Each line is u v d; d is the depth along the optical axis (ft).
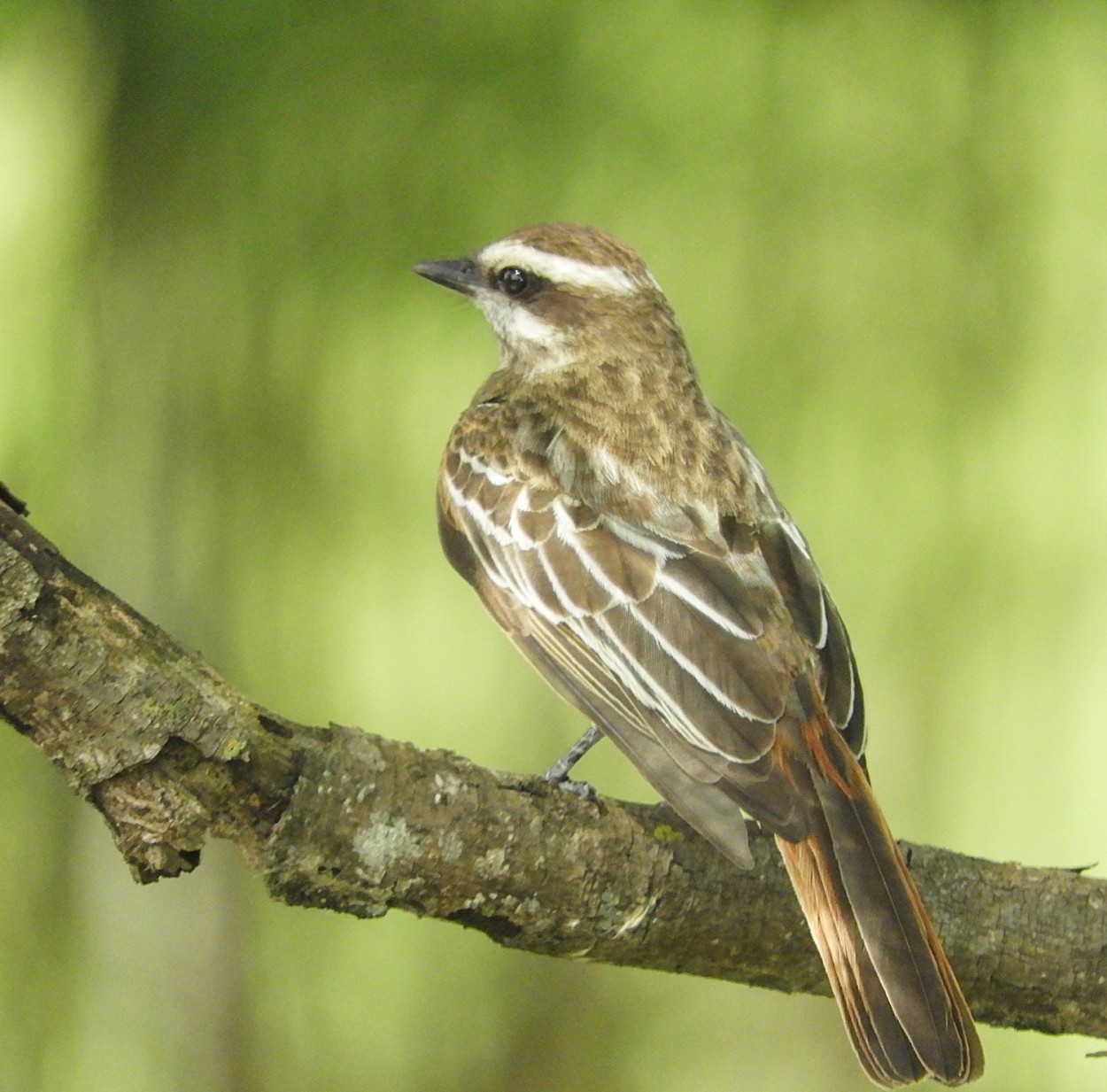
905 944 20.44
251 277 44.47
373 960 44.37
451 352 44.80
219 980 43.21
